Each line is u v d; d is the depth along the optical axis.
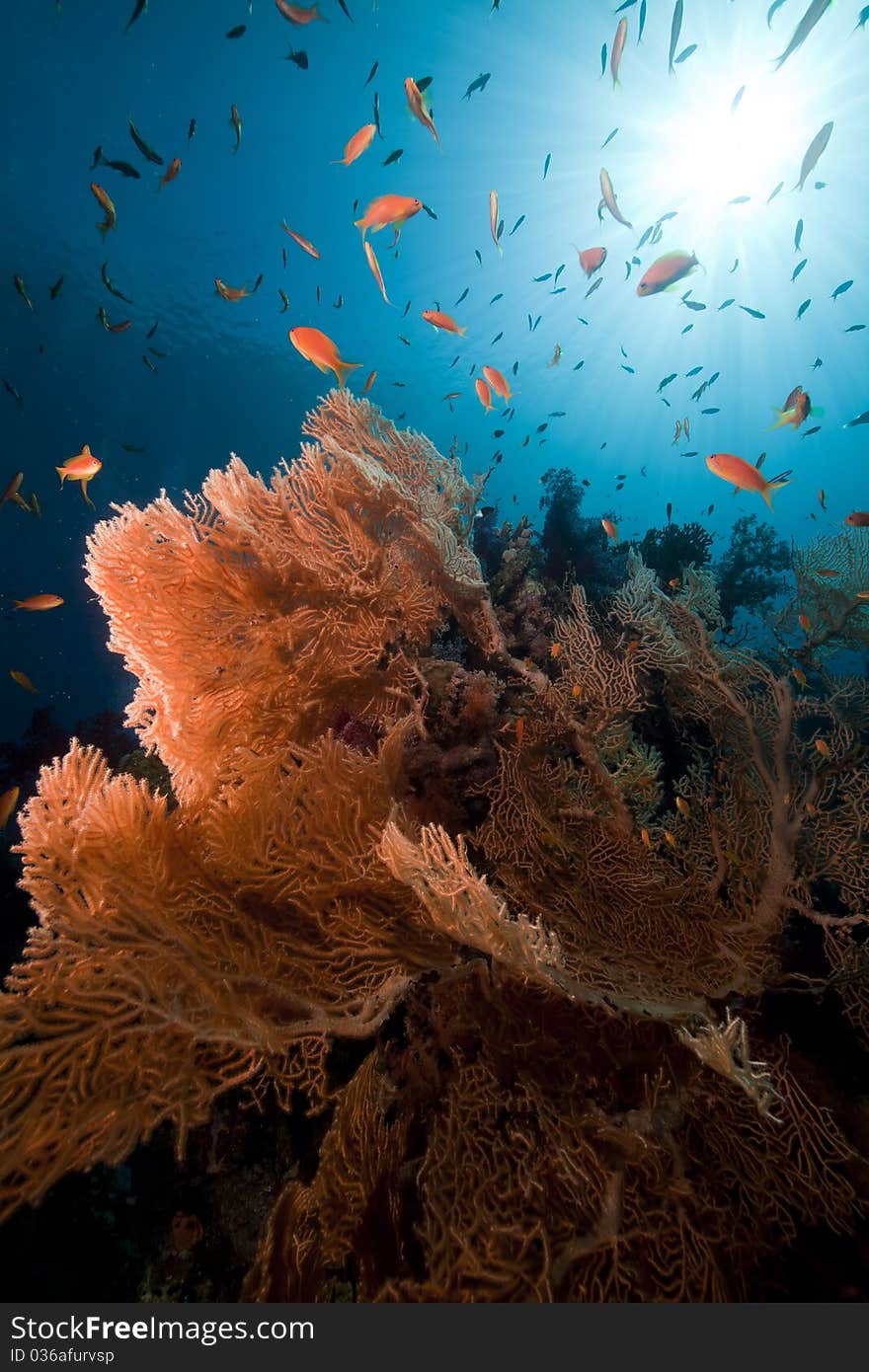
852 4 28.67
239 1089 3.08
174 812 2.84
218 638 3.47
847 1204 2.26
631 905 3.18
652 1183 2.13
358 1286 2.28
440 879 2.11
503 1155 2.16
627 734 4.05
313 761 3.05
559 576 7.23
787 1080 2.56
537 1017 2.68
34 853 2.36
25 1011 2.03
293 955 2.64
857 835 3.00
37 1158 1.84
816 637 4.34
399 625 4.13
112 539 3.29
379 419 4.53
